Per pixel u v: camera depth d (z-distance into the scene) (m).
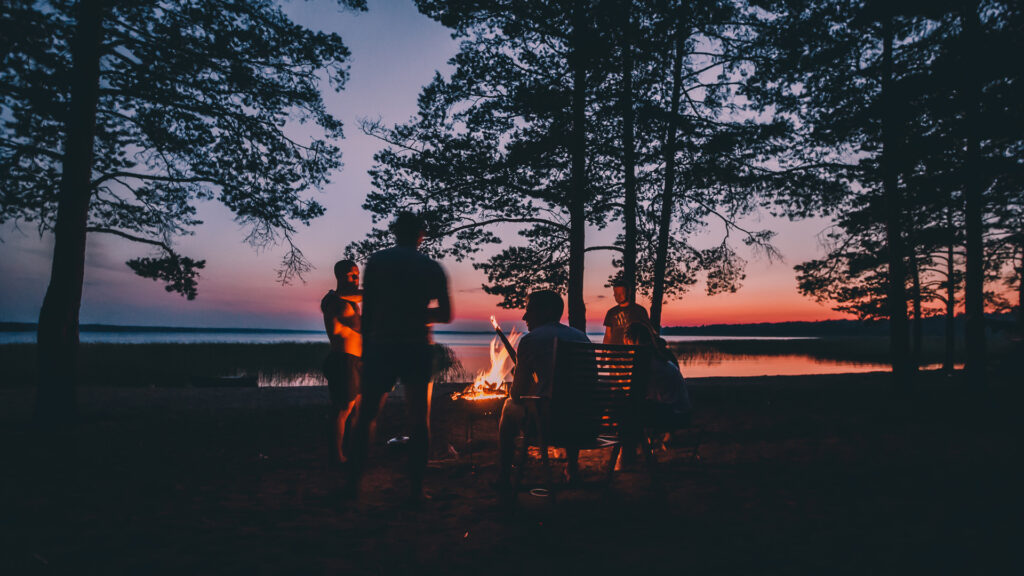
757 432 6.20
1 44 7.10
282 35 8.47
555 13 9.05
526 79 9.73
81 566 2.32
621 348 3.34
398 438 5.30
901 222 11.50
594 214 10.29
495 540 2.74
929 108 8.82
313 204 9.33
